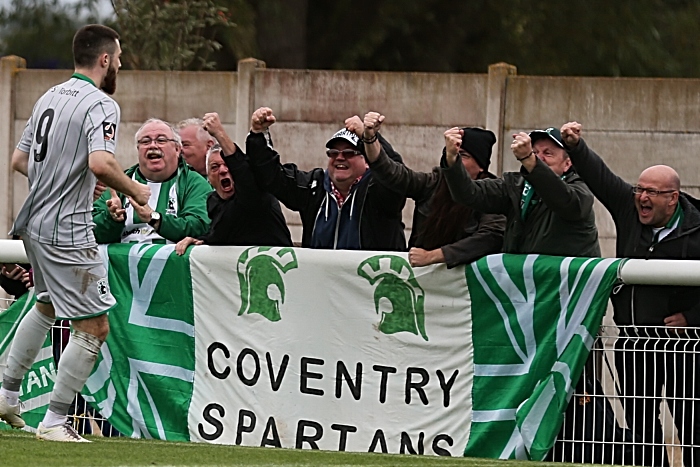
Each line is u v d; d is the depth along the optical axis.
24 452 19.56
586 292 21.58
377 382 22.62
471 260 22.19
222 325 23.55
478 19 64.88
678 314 21.48
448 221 22.52
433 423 22.30
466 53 65.69
